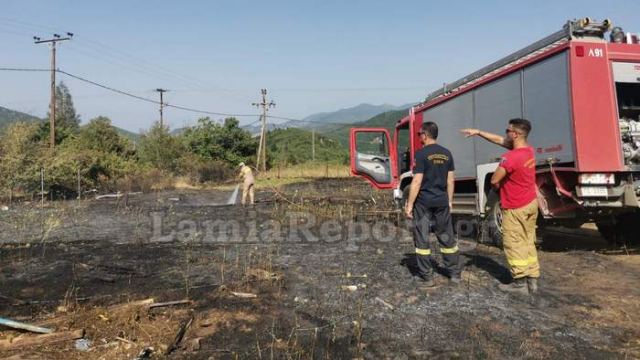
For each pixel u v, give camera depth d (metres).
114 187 27.03
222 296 5.40
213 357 3.87
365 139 12.72
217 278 6.20
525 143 5.50
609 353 3.95
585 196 7.11
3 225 11.98
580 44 7.20
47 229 11.04
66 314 4.80
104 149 35.97
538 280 6.11
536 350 4.00
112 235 10.22
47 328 4.36
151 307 4.99
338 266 6.79
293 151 73.12
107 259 7.51
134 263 7.18
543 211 7.71
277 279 6.06
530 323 4.58
